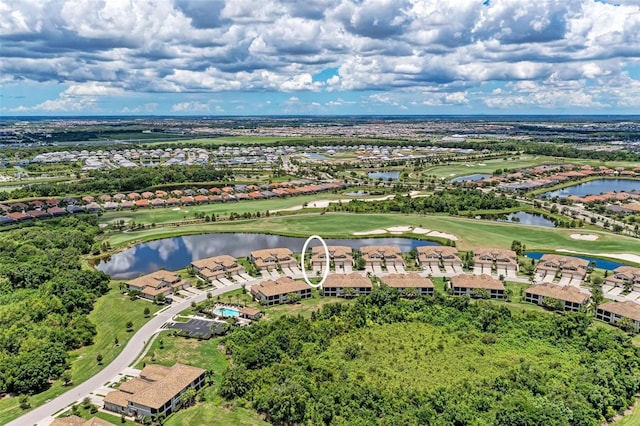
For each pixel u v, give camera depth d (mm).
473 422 105000
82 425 101750
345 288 176750
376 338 142750
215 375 127188
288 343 137250
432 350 135875
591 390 112250
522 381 118812
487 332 146500
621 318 152125
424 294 177500
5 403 115812
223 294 179875
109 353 138750
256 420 109125
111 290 185875
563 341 140250
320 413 108438
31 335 136750
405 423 104562
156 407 108188
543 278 191750
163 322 157875
